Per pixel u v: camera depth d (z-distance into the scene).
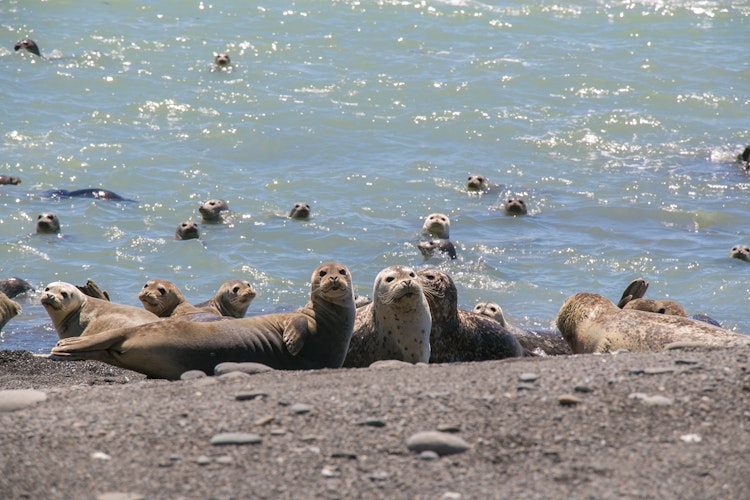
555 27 156.50
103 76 123.31
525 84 129.00
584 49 145.38
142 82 122.25
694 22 161.75
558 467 22.48
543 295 69.00
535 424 24.61
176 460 22.86
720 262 76.69
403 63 135.12
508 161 103.94
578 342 47.62
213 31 144.88
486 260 76.12
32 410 27.22
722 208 91.00
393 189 94.25
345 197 91.44
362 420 24.92
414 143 108.19
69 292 44.25
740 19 164.12
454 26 153.38
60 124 107.06
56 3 153.75
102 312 44.50
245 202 88.81
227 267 73.19
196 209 86.88
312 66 132.75
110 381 35.69
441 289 47.12
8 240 77.06
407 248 78.38
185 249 76.50
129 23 146.88
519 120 116.00
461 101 121.69
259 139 106.06
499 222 86.19
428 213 88.50
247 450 23.34
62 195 88.06
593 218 87.75
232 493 21.33
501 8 164.38
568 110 120.50
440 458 22.97
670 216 88.69
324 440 23.86
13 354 40.22
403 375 29.66
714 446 23.27
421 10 160.25
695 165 104.12
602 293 69.56
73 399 28.84
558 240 81.75
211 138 105.88
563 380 27.55
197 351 36.66
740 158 105.94
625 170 101.94
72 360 38.25
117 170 95.38
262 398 26.89
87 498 21.09
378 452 23.25
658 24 160.12
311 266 74.44
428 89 125.25
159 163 98.31
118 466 22.55
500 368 30.17
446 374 29.47
